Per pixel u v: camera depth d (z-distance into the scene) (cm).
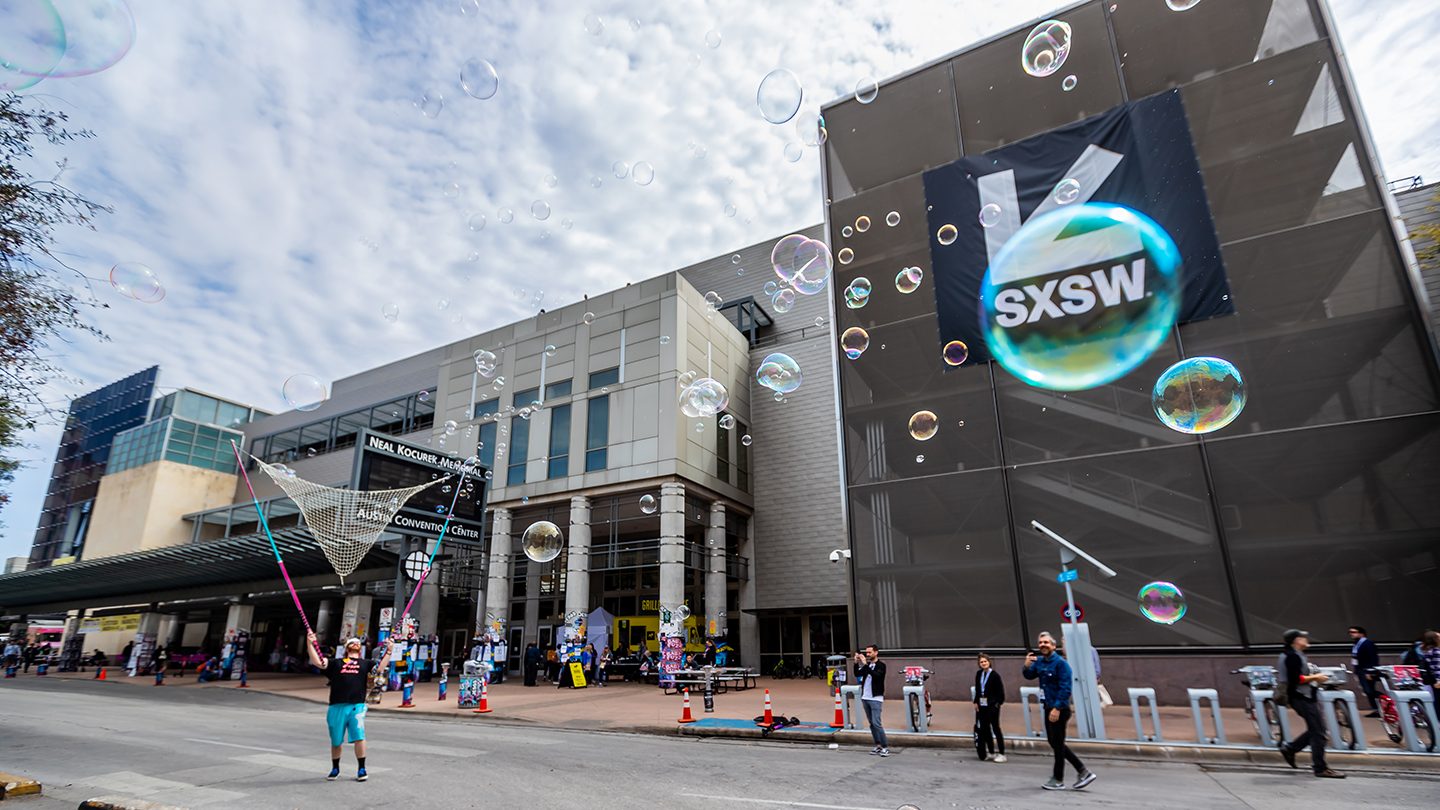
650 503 1683
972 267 1466
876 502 1446
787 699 1427
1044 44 930
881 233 1603
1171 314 1265
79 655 3234
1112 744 795
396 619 1791
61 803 552
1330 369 1144
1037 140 1464
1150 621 1168
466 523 1998
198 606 3077
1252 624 1105
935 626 1331
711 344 2339
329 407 3581
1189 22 1391
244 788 613
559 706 1368
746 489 2395
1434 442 1060
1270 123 1271
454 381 2645
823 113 1756
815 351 2469
